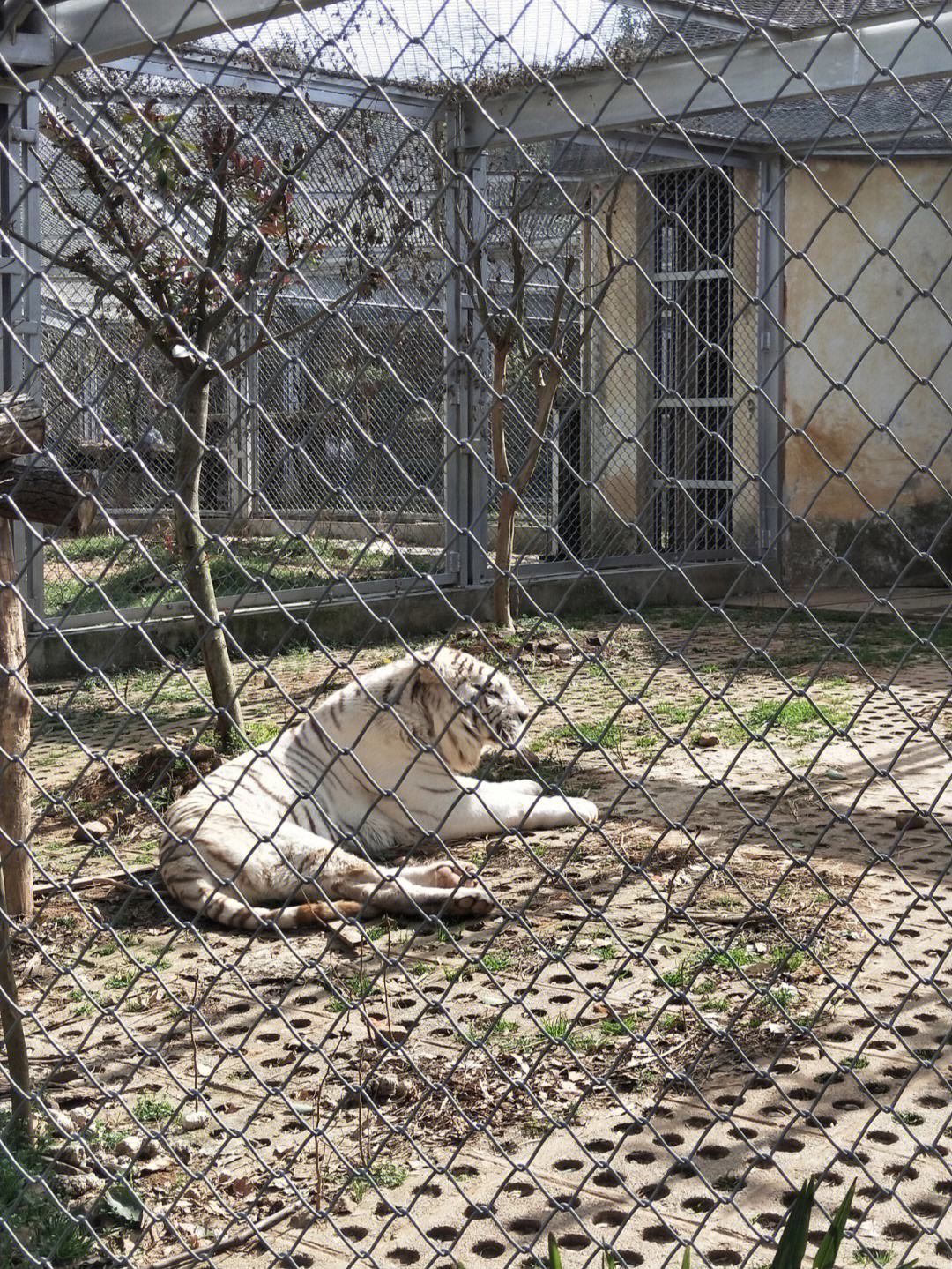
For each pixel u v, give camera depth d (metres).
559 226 11.24
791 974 4.34
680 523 12.94
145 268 6.04
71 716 8.52
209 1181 2.88
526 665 9.70
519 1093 3.58
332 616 10.86
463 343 10.95
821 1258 2.20
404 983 4.38
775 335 13.23
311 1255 2.87
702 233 12.55
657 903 5.05
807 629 11.58
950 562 13.97
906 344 13.57
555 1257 2.33
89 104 6.49
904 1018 3.98
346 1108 3.52
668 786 6.74
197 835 5.09
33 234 8.20
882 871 5.38
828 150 12.69
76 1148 3.19
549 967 4.48
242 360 3.78
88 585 2.47
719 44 7.54
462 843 5.92
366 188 2.22
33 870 5.38
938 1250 2.78
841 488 13.69
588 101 8.20
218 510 9.62
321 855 5.07
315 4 3.87
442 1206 3.04
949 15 6.55
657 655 10.24
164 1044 2.70
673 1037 3.89
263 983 4.42
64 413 7.94
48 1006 4.26
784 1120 3.39
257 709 8.34
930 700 8.55
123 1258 2.63
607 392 12.14
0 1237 2.76
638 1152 3.24
